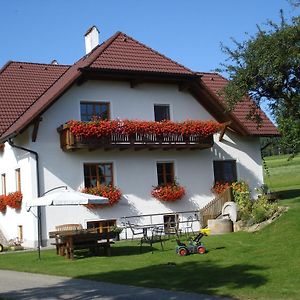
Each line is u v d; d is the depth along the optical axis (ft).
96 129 72.38
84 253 60.13
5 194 85.51
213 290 34.47
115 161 78.02
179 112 84.48
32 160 72.28
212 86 96.27
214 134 86.53
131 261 51.11
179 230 74.84
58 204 54.54
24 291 38.27
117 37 84.69
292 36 59.67
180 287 36.29
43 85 89.61
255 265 43.73
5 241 81.76
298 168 176.65
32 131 72.59
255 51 62.13
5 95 84.89
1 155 86.38
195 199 83.61
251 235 61.46
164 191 80.02
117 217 76.84
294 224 59.72
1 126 79.71
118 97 79.97
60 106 75.15
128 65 79.25
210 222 70.18
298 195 93.15
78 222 74.33
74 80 73.67
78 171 75.20
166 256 52.75
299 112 62.28
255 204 70.95
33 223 72.38
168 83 84.17
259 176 90.17
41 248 69.82
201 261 48.03
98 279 41.86
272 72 59.93
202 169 85.15
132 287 37.40
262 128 89.30
